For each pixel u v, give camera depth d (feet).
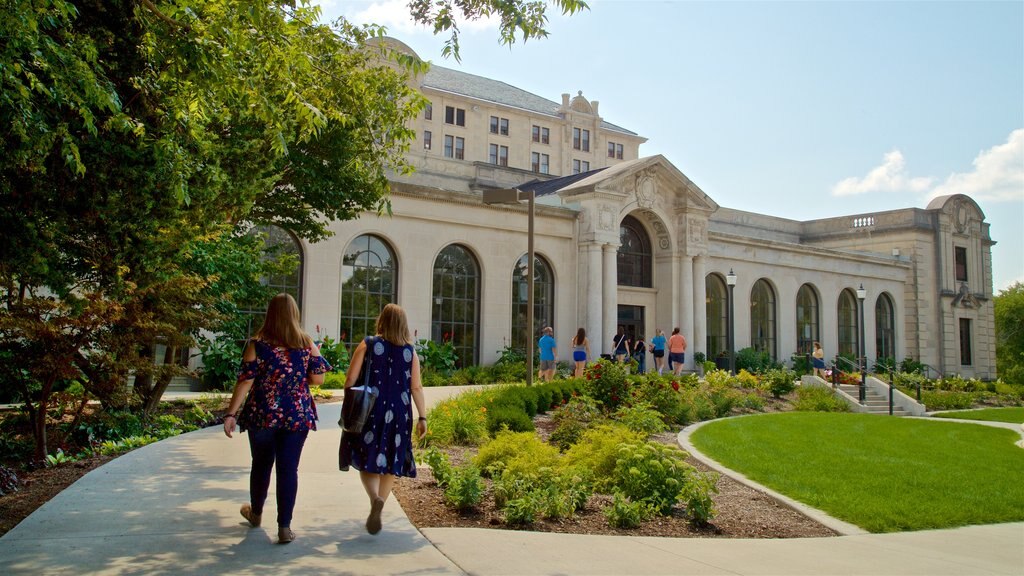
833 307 150.10
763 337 138.62
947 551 24.04
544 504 25.05
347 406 20.36
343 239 90.84
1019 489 36.09
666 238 120.47
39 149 25.21
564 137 223.51
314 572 17.43
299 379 20.30
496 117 210.79
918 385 100.07
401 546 20.04
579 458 32.86
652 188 117.08
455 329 100.89
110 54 31.17
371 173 61.82
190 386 74.54
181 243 37.63
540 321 108.58
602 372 58.85
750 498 31.09
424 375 88.63
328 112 43.21
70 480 29.40
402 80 51.08
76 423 38.22
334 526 21.75
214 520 21.94
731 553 22.04
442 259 100.53
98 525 21.13
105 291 36.99
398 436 20.68
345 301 91.25
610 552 21.11
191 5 28.12
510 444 32.40
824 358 146.51
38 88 24.39
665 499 26.96
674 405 59.26
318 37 42.29
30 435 39.27
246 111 36.47
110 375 37.35
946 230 174.81
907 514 29.01
